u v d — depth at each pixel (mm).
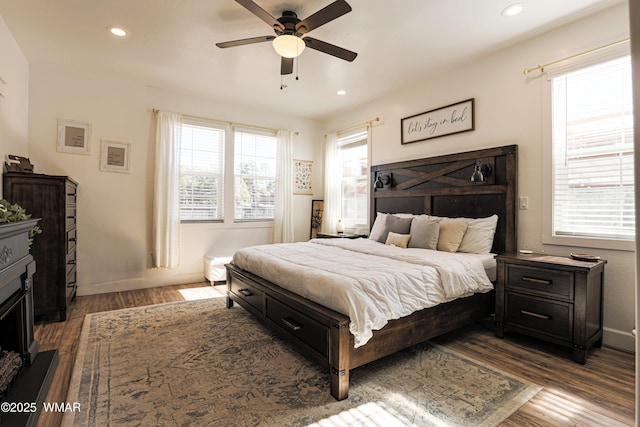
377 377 2041
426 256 2705
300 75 3807
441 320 2416
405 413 1684
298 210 5617
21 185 2873
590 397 1822
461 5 2467
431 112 3863
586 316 2201
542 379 2016
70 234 3361
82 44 3104
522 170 3045
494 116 3264
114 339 2592
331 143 5453
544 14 2592
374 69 3627
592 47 2590
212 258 4445
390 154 4441
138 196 4195
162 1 2426
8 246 1699
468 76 3492
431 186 3816
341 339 1802
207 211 4738
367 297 1964
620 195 2508
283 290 2453
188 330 2801
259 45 3113
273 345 2506
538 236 2934
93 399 1778
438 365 2197
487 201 3273
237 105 4934
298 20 2463
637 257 676
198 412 1680
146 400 1777
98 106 3910
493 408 1722
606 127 2574
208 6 2488
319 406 1742
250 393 1857
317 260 2723
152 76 3895
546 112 2873
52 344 2490
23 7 2500
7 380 1717
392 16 2615
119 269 4094
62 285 3014
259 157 5184
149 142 4254
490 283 2676
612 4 2467
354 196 5125
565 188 2797
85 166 3848
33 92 3543
